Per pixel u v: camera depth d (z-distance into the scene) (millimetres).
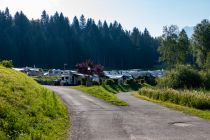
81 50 185500
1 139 13008
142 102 36625
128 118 23312
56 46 176875
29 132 15172
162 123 21172
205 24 126188
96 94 43469
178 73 61906
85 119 22625
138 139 16297
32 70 114312
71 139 16031
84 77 85688
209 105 29891
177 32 134500
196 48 127312
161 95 39719
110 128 19219
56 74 116500
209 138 16594
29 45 169375
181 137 16812
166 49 133625
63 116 22875
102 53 196375
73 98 38188
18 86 24344
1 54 161375
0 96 18891
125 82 95500
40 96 25781
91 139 16203
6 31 171875
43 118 19000
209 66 109062
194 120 22531
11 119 15578
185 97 33094
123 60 198250
